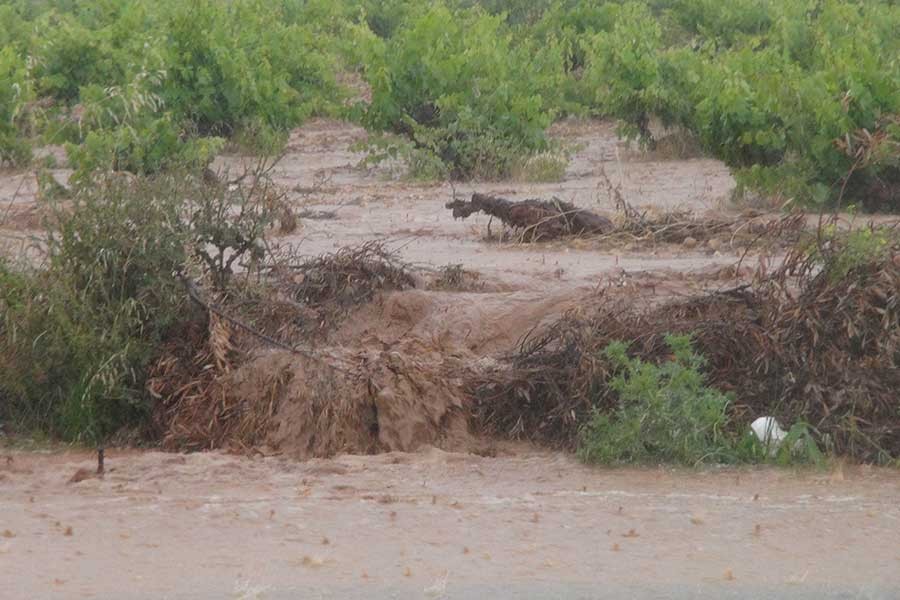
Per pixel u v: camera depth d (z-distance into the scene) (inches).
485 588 558.9
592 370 842.8
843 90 1520.7
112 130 1569.9
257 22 2471.7
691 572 583.8
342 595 548.1
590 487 730.8
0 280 930.7
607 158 2102.6
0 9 2687.0
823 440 803.4
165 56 2085.4
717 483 741.3
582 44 2487.7
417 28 2015.3
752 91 1685.5
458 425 850.8
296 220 1376.7
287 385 863.7
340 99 2524.6
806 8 2546.8
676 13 2940.5
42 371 900.6
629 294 950.4
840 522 658.8
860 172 1486.2
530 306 957.8
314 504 682.2
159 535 626.8
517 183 1845.5
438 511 668.7
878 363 831.1
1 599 540.1
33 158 1882.4
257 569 578.6
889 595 557.3
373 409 848.9
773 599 551.8
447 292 1018.1
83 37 2194.9
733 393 830.5
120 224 927.0
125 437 890.1
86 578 566.3
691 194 1681.8
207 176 1067.9
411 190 1770.4
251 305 944.3
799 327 855.1
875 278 860.0
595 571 582.6
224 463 781.9
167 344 914.7
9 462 818.8
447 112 1943.9
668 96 2060.8
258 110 2165.4
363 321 976.3
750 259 1164.5
